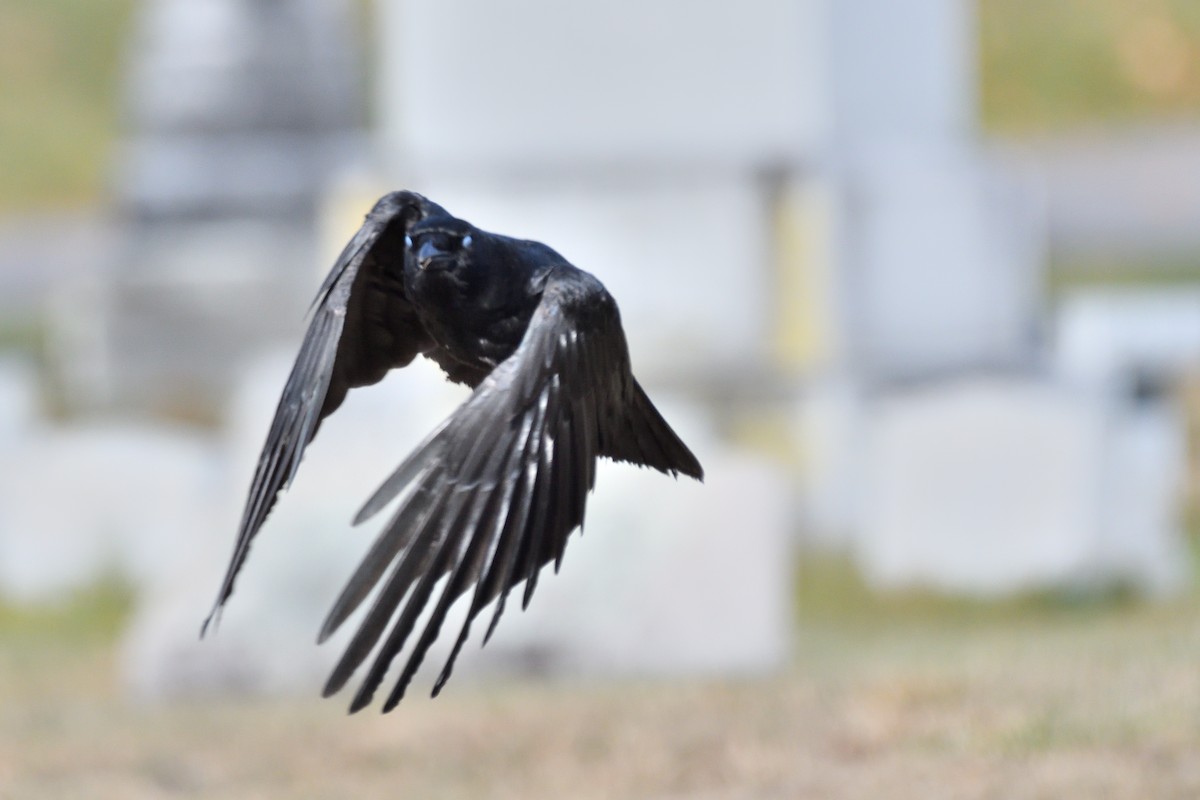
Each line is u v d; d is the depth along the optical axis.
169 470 16.14
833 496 16.05
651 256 16.67
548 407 4.15
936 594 14.42
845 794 8.02
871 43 16.92
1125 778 7.74
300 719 10.64
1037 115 45.94
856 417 16.14
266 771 9.48
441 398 14.86
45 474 16.09
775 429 16.31
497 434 4.10
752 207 16.61
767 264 16.59
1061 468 14.30
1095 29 48.06
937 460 14.59
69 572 15.99
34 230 42.09
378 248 4.75
